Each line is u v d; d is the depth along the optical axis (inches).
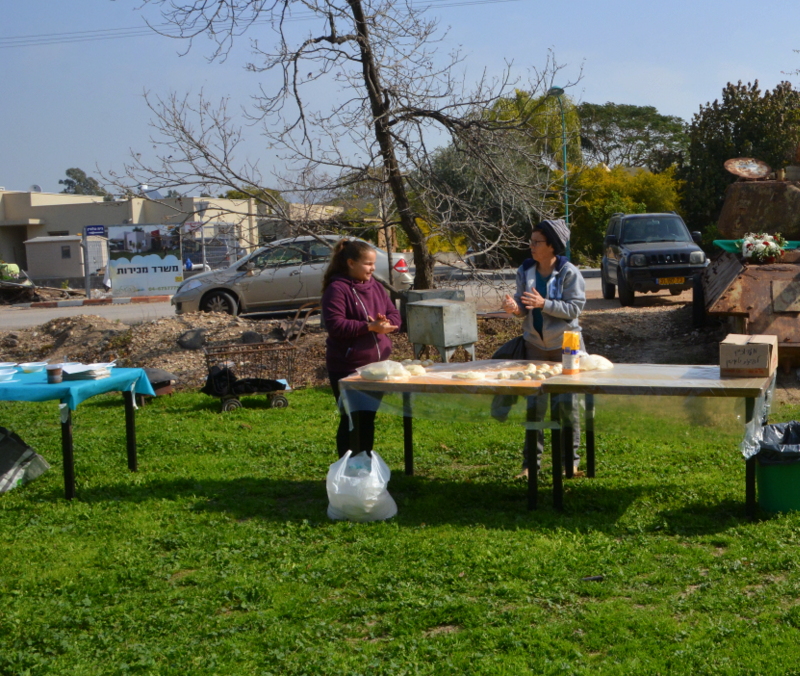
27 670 137.0
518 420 203.6
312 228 426.3
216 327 514.3
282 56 397.1
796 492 192.5
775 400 320.2
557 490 208.1
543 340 229.5
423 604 155.9
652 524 194.2
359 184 431.2
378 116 409.7
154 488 242.4
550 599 156.8
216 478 250.2
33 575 177.5
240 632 149.3
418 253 444.8
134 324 565.3
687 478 230.4
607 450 265.6
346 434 233.0
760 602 150.4
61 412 230.7
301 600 161.2
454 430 298.8
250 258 644.7
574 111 768.3
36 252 1476.4
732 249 433.7
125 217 1595.7
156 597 164.9
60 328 577.9
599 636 141.9
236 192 469.1
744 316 362.3
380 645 142.6
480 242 442.6
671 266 631.8
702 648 135.2
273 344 414.6
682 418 190.5
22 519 216.8
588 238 1501.0
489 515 207.5
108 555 188.4
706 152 1593.3
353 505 204.4
